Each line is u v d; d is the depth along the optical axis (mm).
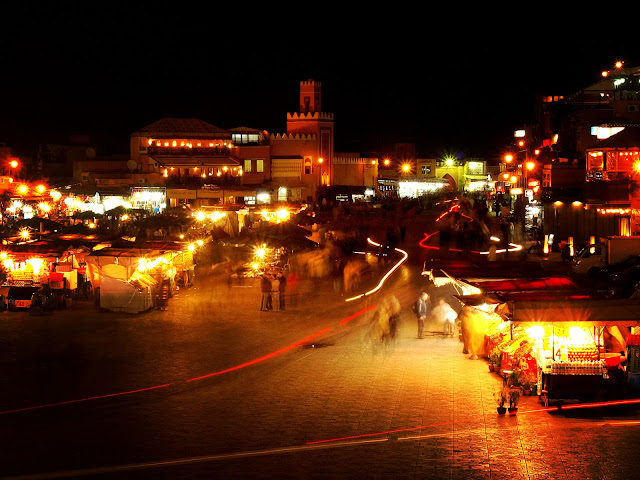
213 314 29844
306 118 93875
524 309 16234
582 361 16109
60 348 23250
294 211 64000
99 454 13539
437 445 13875
